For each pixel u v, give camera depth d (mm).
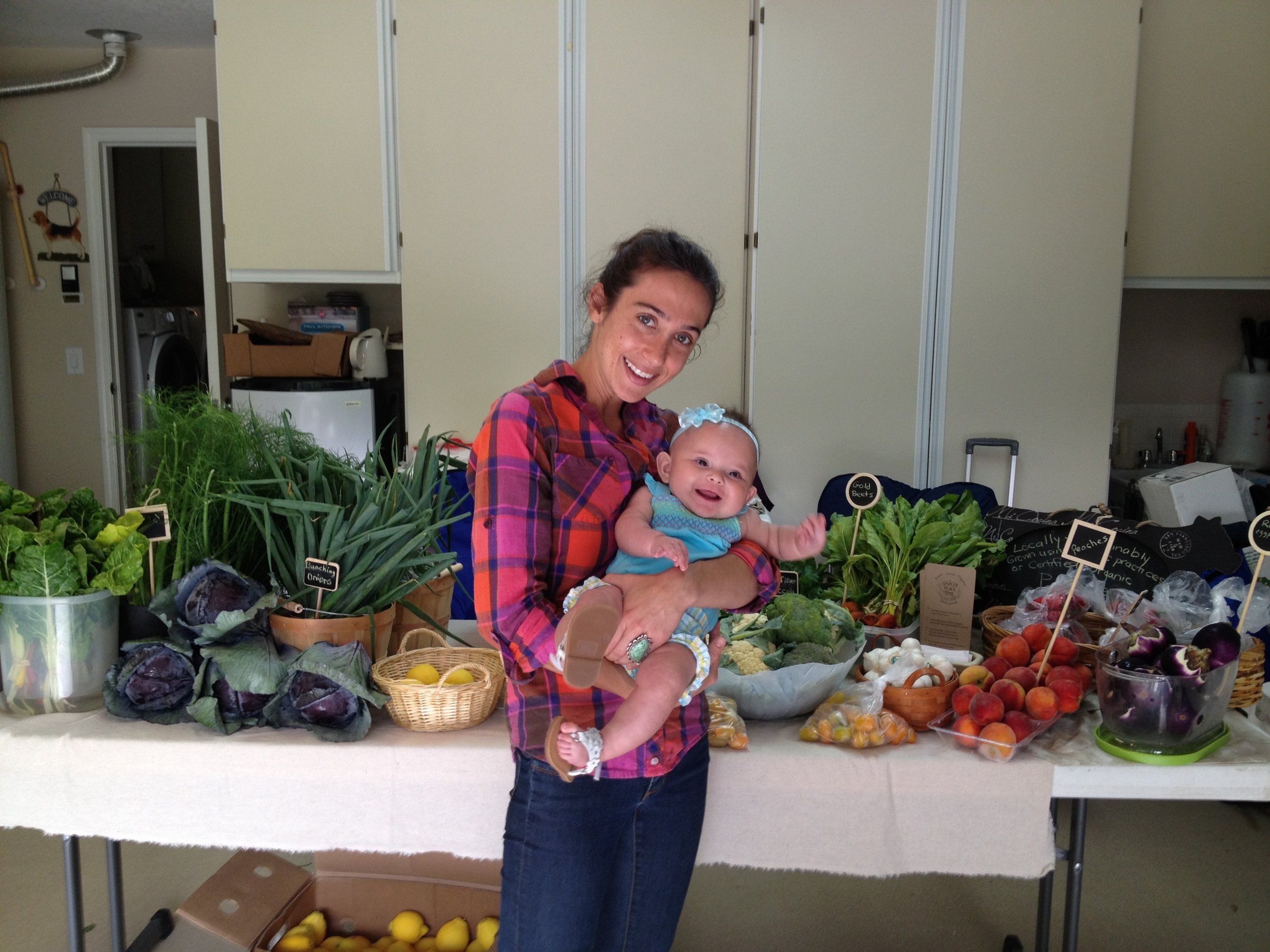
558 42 3615
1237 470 4148
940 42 3523
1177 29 3613
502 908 1197
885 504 2191
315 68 3697
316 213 3777
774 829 1471
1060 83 3518
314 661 1472
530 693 1149
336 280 3840
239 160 3754
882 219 3619
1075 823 1664
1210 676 1411
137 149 6434
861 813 1455
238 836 1485
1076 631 1727
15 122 5039
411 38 3631
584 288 1277
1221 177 3688
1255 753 1463
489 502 1075
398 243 3797
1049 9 3488
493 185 3693
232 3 3668
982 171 3574
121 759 1470
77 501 1706
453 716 1499
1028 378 3664
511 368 3779
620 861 1212
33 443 5281
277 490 1732
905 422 3711
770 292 3670
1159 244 3740
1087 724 1568
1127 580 1932
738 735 1463
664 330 1165
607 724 1138
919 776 1441
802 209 3631
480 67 3641
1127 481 4145
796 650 1649
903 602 2107
